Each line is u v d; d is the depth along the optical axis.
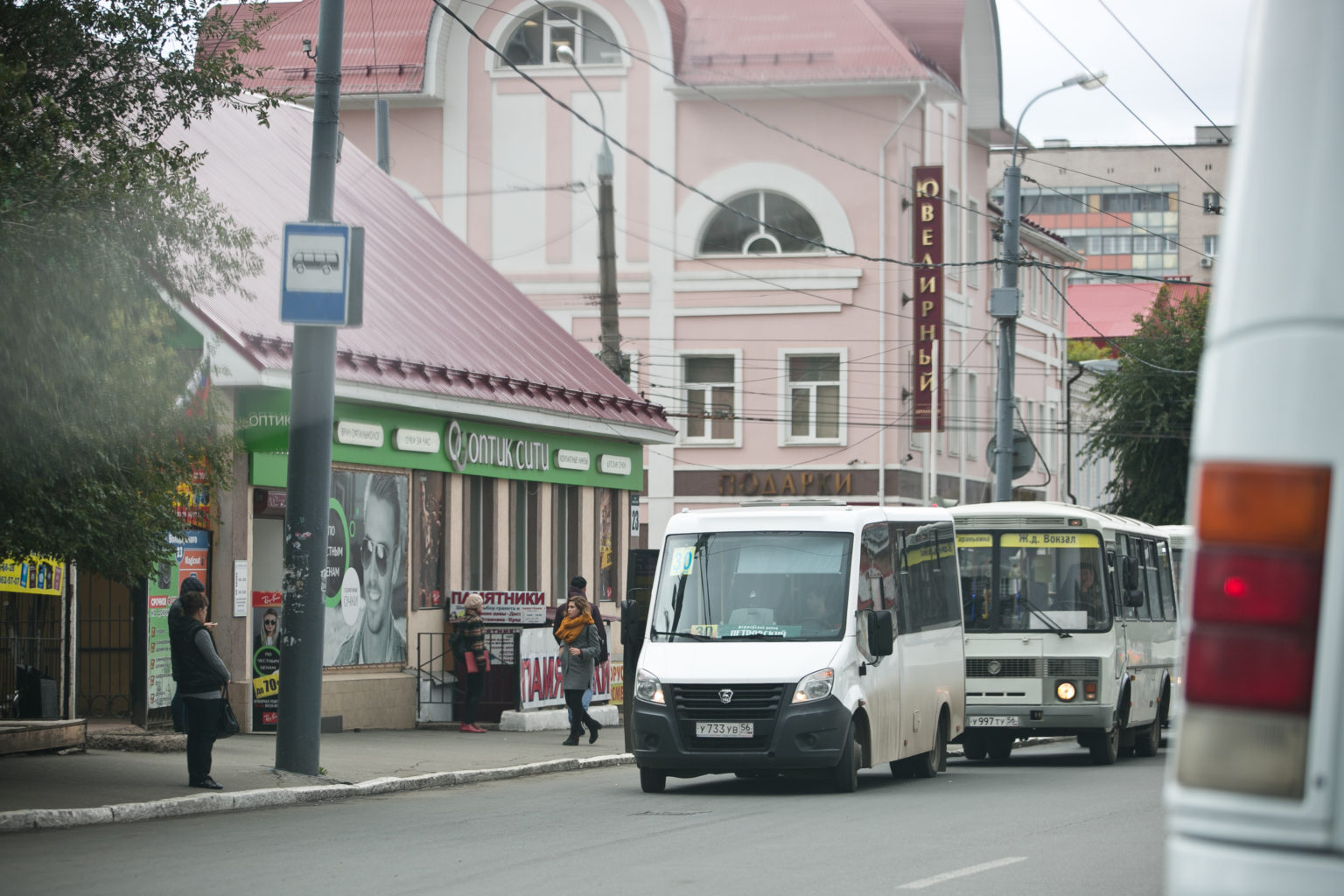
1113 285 108.38
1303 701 4.06
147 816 15.37
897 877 11.64
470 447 30.06
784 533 19.33
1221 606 4.14
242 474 23.44
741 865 12.25
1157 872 11.90
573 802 17.61
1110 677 24.50
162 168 15.95
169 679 22.56
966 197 60.47
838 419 53.56
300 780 17.95
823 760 17.97
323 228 18.03
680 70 54.53
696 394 54.47
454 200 55.38
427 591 28.66
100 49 16.34
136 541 16.03
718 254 54.47
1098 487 82.50
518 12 55.03
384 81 55.41
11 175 14.12
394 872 11.82
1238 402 4.18
